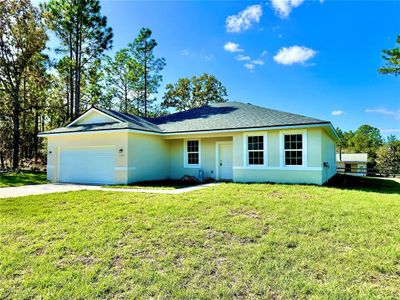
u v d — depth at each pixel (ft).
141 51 95.76
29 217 17.88
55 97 84.64
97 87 88.79
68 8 67.41
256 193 25.66
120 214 18.13
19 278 9.91
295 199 22.35
